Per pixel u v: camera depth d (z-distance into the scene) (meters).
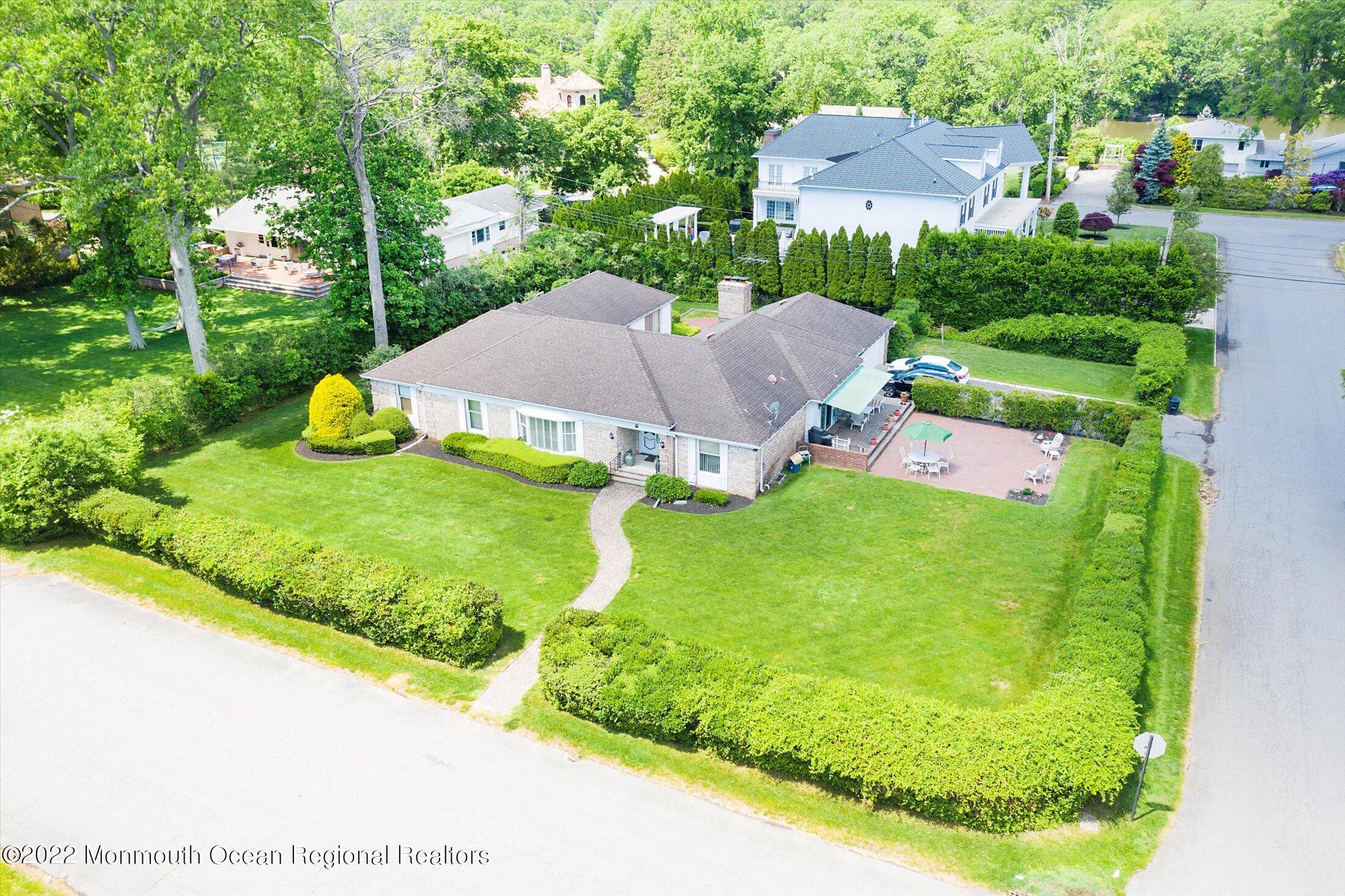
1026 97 95.00
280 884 19.11
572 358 39.19
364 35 43.75
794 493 35.97
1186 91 140.62
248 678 25.64
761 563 30.92
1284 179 84.94
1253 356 49.97
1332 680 25.28
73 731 23.59
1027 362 50.91
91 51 38.34
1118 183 78.06
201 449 40.12
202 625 28.03
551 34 177.62
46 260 60.44
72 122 41.97
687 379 37.25
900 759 20.27
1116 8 154.00
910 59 125.94
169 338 52.41
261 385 44.38
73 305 57.88
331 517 34.16
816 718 21.39
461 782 21.80
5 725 23.78
